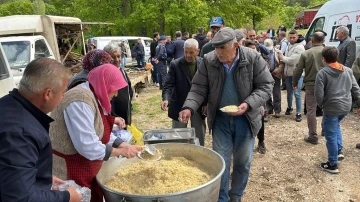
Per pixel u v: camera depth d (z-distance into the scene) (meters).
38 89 1.48
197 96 3.16
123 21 23.03
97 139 1.98
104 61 2.64
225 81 3.04
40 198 1.43
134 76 10.82
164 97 3.89
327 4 8.61
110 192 1.86
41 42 8.48
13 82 4.53
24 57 7.51
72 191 1.64
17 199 1.34
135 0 23.22
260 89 3.04
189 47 3.67
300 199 3.77
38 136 1.45
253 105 2.95
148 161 2.40
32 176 1.40
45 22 9.67
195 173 2.27
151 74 13.32
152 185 2.11
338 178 4.23
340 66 4.25
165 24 23.33
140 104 9.26
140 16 22.53
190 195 1.79
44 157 1.54
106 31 24.78
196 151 2.49
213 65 3.04
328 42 8.31
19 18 9.50
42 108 1.55
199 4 22.31
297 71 5.42
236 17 27.16
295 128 6.26
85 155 1.96
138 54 14.32
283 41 8.83
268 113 6.83
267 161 4.80
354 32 7.52
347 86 4.25
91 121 1.96
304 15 26.50
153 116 7.82
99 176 2.17
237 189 3.36
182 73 3.82
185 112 3.06
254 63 3.02
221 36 2.83
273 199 3.77
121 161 2.43
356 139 5.62
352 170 4.44
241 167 3.30
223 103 3.11
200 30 7.67
